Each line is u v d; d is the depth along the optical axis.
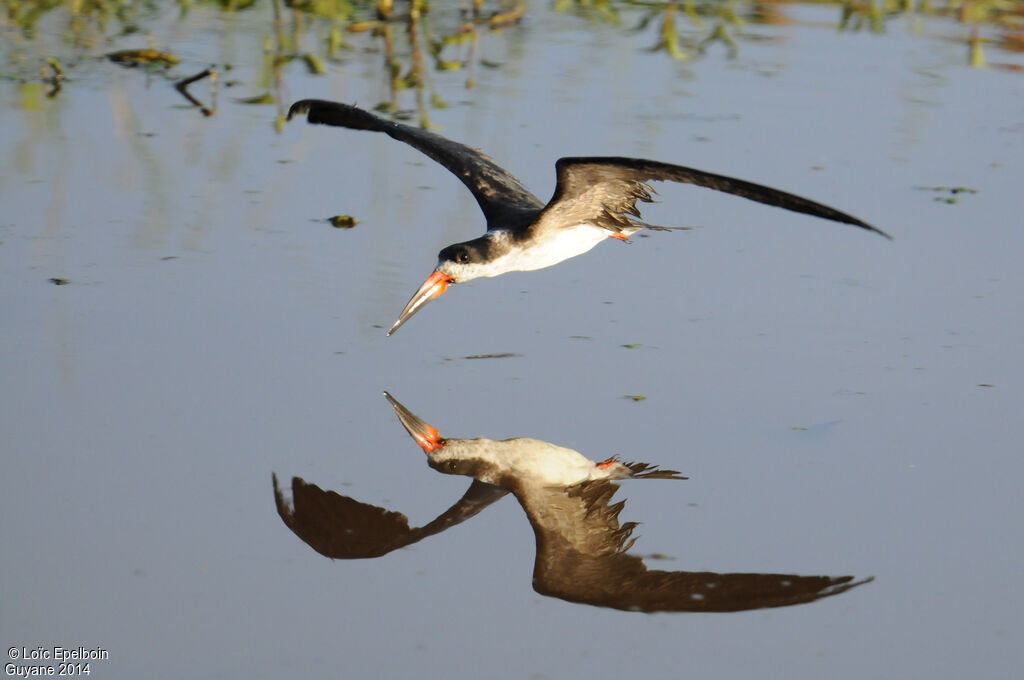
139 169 12.89
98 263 10.99
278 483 8.25
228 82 15.41
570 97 15.11
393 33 17.39
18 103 14.46
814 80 15.98
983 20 18.72
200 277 10.88
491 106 14.70
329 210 12.22
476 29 17.64
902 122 14.60
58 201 12.08
